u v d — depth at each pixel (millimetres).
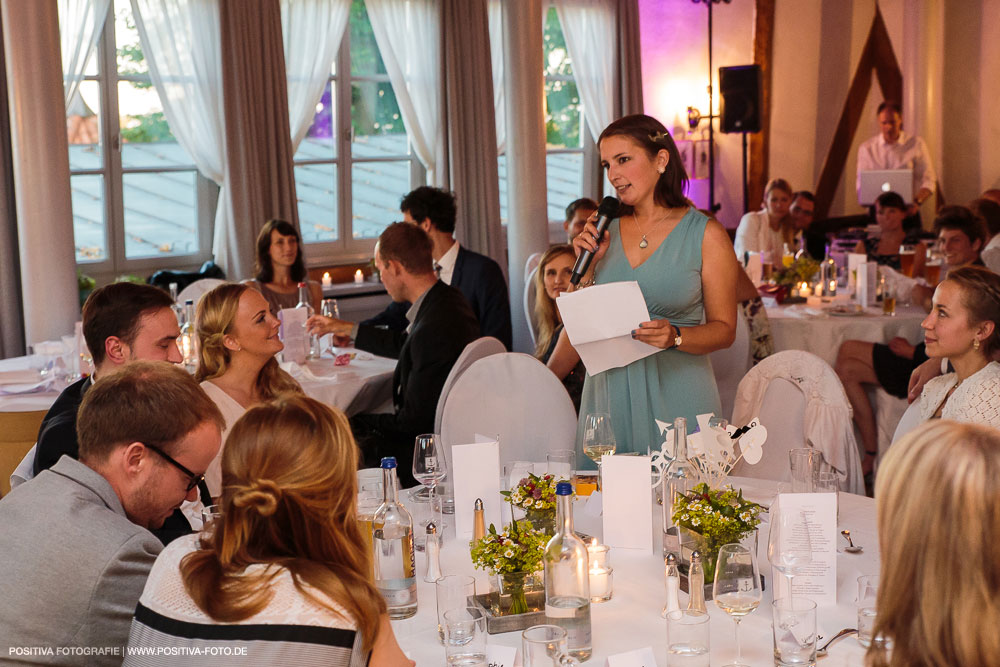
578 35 8719
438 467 2303
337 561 1386
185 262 6680
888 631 1131
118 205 6359
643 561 2029
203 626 1316
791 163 10031
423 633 1709
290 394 1426
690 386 2730
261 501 1331
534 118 7355
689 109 9547
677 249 2689
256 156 6379
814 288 5984
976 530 1053
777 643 1499
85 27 5883
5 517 1582
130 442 1627
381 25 7230
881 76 10062
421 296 3697
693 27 9727
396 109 7711
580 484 2438
